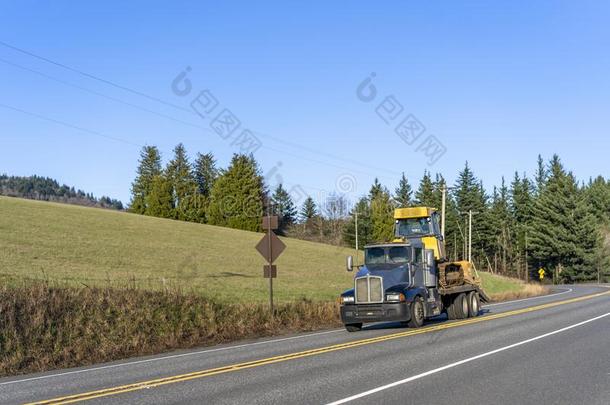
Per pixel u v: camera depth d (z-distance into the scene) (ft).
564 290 182.09
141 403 29.55
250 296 89.45
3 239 120.88
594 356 41.93
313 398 29.50
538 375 34.91
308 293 103.14
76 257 112.78
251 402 28.94
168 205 278.87
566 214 291.99
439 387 31.68
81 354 52.16
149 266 115.44
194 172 312.71
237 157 268.62
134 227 184.14
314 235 358.43
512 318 75.61
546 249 293.02
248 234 221.05
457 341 51.65
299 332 68.85
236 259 150.30
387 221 285.43
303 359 43.32
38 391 34.73
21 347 50.08
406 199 327.47
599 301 109.50
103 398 31.17
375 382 33.37
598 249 290.15
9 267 89.15
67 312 57.88
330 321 78.33
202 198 282.56
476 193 318.86
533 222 307.37
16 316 53.93
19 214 164.96
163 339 60.03
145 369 42.45
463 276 83.10
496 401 28.43
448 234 315.17
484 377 34.37
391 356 43.52
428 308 69.97
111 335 57.06
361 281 65.10
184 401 29.60
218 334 65.00
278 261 164.14
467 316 80.18
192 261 133.90
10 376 44.32
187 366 42.60
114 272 99.55
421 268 70.95
